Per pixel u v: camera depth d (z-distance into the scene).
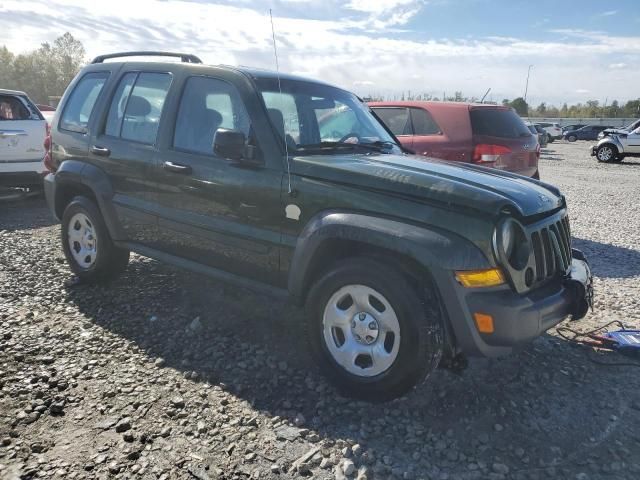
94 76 5.10
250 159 3.66
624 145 22.83
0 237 6.86
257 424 3.00
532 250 3.14
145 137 4.43
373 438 2.91
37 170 8.66
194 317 4.43
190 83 4.22
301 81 4.32
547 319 3.11
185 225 4.12
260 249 3.70
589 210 10.62
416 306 2.97
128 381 3.41
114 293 4.91
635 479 2.63
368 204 3.21
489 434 2.98
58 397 3.20
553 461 2.76
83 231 5.04
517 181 3.67
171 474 2.59
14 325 4.18
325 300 3.32
